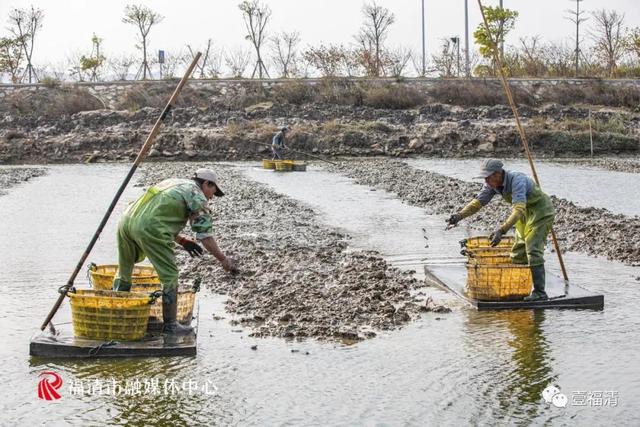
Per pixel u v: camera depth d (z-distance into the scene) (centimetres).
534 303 1131
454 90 4962
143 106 4797
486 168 1128
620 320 1072
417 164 3759
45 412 779
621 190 2656
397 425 749
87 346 920
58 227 1917
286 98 4950
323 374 879
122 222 948
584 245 1602
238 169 3472
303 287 1232
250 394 823
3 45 5650
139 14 5762
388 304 1137
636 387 834
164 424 754
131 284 1018
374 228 1870
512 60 5734
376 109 4847
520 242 1181
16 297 1216
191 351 934
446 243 1672
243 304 1146
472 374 876
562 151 4291
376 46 5819
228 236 1703
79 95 4775
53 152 4106
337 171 3334
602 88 5094
